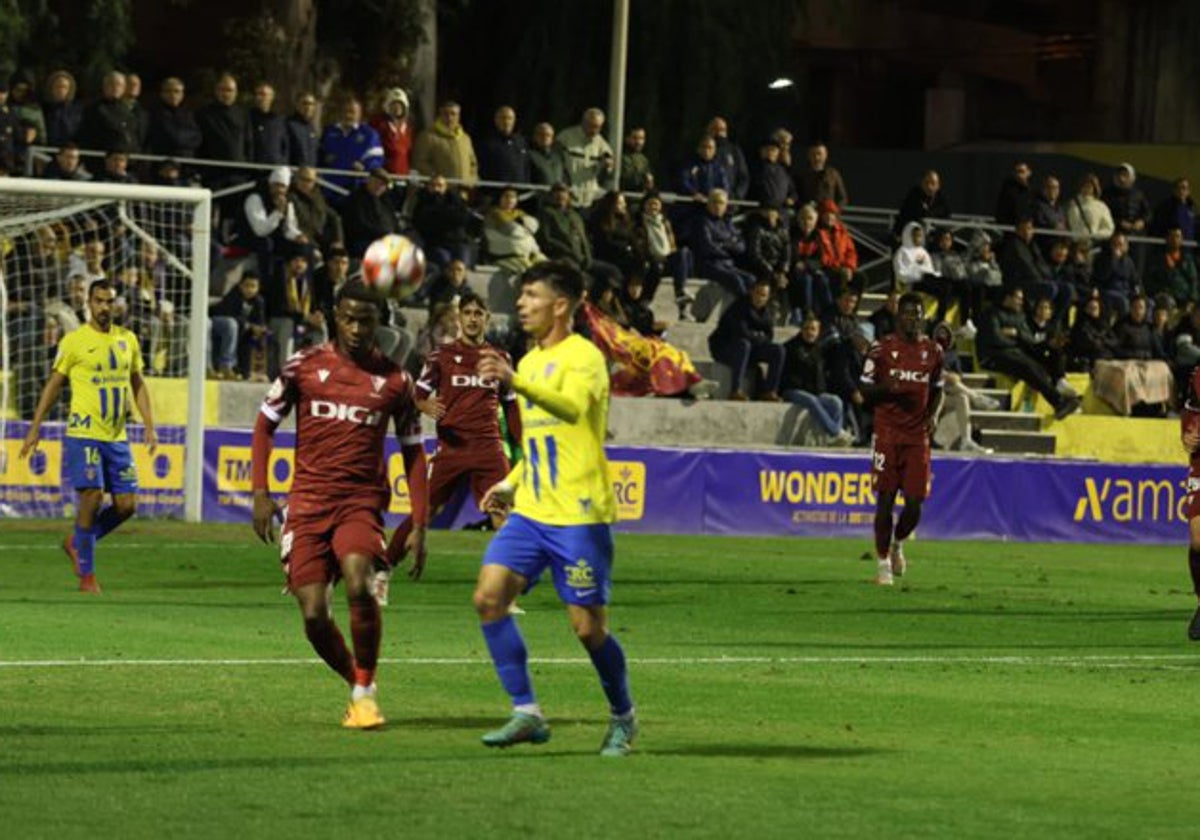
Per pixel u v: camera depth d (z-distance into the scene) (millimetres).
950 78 112250
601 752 22984
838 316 75125
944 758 23484
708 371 74625
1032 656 35438
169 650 32250
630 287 72500
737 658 33594
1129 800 20953
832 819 19312
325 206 69250
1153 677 32656
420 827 18500
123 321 64062
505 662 23266
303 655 32031
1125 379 79812
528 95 94938
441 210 71188
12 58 79500
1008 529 71812
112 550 51906
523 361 23109
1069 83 114125
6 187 57125
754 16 93500
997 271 80500
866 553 61281
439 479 41812
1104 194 86500
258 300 67125
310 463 25297
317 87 88250
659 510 67125
